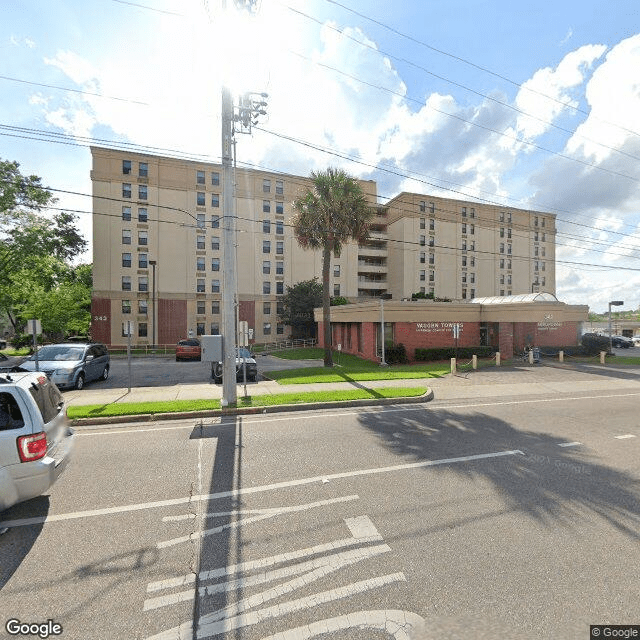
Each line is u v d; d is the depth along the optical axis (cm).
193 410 930
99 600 293
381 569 329
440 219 5850
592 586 304
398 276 5753
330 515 426
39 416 414
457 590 301
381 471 555
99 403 1024
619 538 376
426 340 2333
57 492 490
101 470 567
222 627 266
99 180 4197
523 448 662
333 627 265
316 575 322
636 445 681
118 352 3803
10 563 340
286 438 727
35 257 2961
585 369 1855
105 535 387
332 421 860
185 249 4447
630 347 3759
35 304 3647
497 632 258
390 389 1221
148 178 4344
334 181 1959
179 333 4397
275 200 4891
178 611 282
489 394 1213
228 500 466
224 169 1027
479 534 384
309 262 5044
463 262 5969
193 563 340
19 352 3391
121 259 4250
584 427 809
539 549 357
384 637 255
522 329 2606
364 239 2070
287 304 4569
